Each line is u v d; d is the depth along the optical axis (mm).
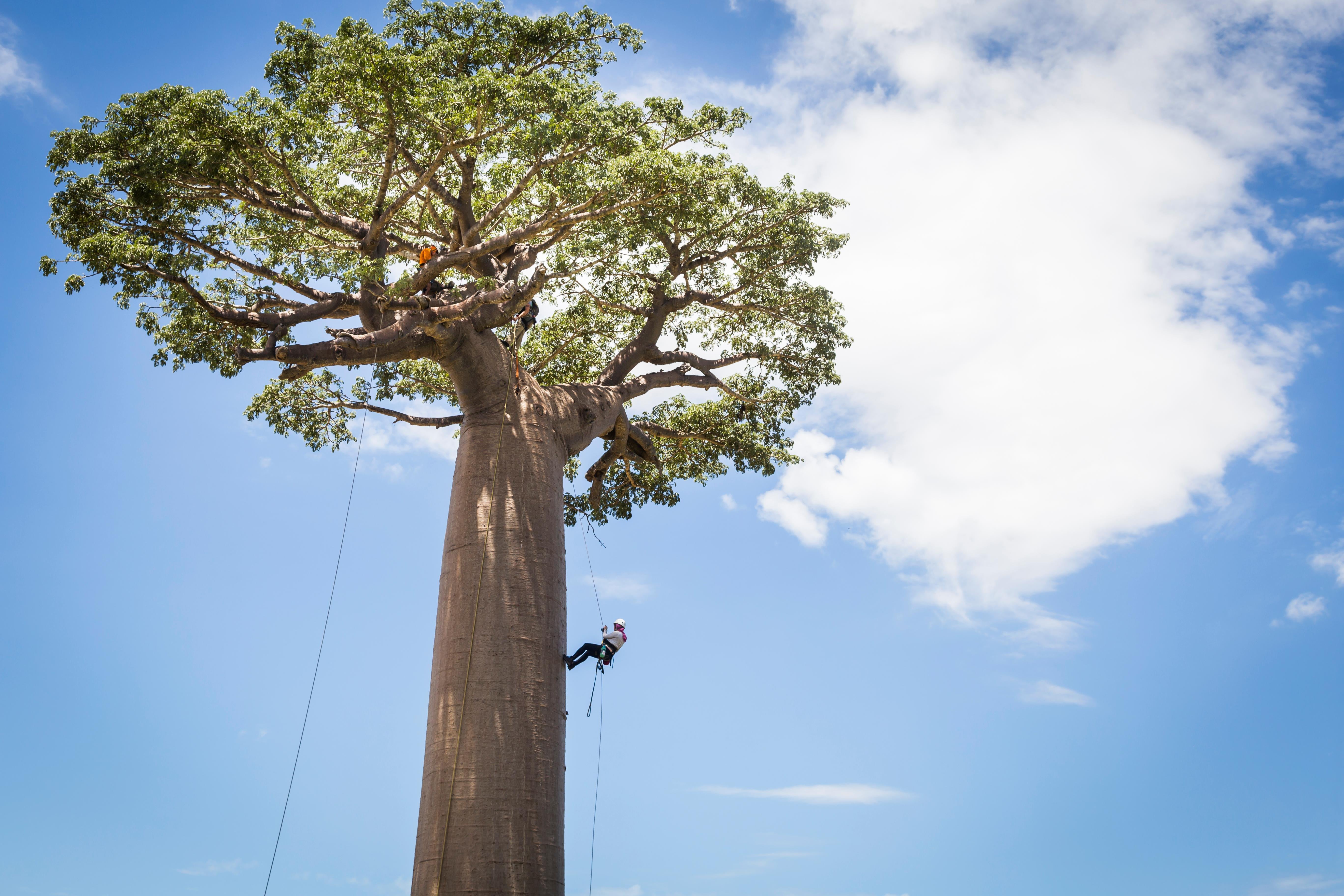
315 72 17141
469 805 15844
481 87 17609
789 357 25500
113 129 16141
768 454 25547
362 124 18297
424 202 22000
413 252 20328
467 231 19812
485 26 19828
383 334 16938
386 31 19594
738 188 21266
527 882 15625
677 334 26000
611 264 22484
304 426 23875
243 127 16266
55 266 16562
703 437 25859
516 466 18469
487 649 16891
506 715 16500
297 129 16609
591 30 20375
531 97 18016
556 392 20438
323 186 19797
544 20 19734
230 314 16234
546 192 21859
